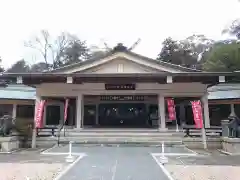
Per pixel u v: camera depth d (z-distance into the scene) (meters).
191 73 16.80
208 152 14.34
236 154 13.39
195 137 16.91
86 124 26.22
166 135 17.64
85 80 18.23
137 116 26.20
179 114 27.77
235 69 31.47
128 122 26.16
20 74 17.03
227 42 36.81
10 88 26.33
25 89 26.62
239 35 33.41
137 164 10.34
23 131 16.41
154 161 11.04
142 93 20.17
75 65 18.91
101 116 26.33
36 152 14.07
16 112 25.56
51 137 17.03
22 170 9.20
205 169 9.44
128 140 16.84
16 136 15.80
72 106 26.78
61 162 10.82
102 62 19.08
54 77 17.50
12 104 25.59
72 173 8.70
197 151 14.69
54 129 19.08
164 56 44.34
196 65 42.31
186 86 19.94
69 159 10.95
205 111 19.64
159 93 20.05
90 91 20.19
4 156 12.66
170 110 19.83
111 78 17.59
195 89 19.92
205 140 16.12
